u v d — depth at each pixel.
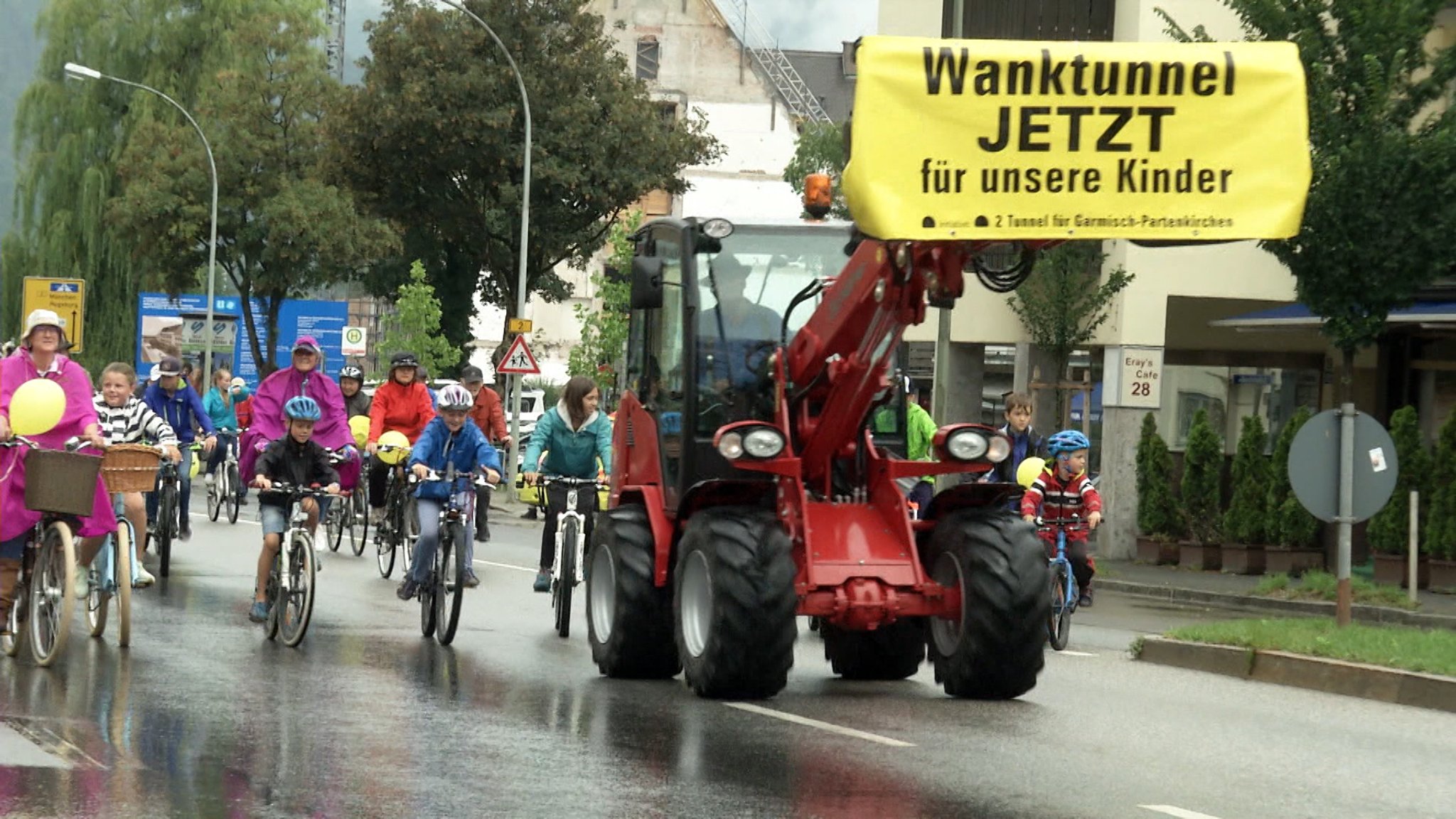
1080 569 19.30
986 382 64.94
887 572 14.27
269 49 71.44
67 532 14.42
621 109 54.66
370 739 11.52
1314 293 28.12
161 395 25.17
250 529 31.77
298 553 16.52
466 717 12.60
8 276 74.50
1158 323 36.81
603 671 15.38
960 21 32.62
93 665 14.62
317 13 72.88
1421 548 29.75
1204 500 34.06
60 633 14.27
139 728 11.62
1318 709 14.94
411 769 10.48
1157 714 14.10
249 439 19.64
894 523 14.54
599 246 56.94
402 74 52.94
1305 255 27.95
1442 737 13.57
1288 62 12.31
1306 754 12.31
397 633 17.88
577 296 100.06
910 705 14.06
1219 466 34.06
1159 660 18.20
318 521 17.36
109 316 74.12
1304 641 17.11
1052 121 12.23
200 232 70.38
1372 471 18.28
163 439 18.25
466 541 17.22
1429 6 27.53
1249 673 17.11
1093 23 38.94
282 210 68.69
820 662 17.31
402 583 17.61
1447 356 35.00
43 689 13.22
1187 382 40.22
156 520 23.75
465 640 17.61
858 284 13.87
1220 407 40.00
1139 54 12.23
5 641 15.40
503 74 53.25
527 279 55.88
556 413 18.98
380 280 73.44
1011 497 15.00
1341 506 18.23
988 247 12.98
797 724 12.75
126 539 15.84
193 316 67.81
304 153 70.56
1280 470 32.28
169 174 70.56
